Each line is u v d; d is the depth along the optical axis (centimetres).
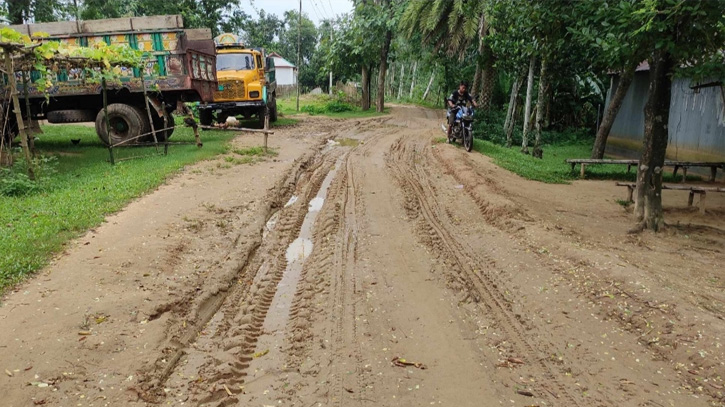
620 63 746
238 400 354
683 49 620
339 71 3247
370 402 350
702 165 1202
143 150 1237
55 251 552
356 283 547
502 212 780
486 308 492
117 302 453
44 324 409
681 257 631
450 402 350
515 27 1324
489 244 664
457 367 392
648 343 422
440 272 577
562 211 868
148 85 1270
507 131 1888
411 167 1188
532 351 417
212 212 748
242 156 1213
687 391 362
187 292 502
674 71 675
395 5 2688
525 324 461
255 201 827
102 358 376
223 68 1775
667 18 573
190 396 352
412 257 622
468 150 1406
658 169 738
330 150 1429
